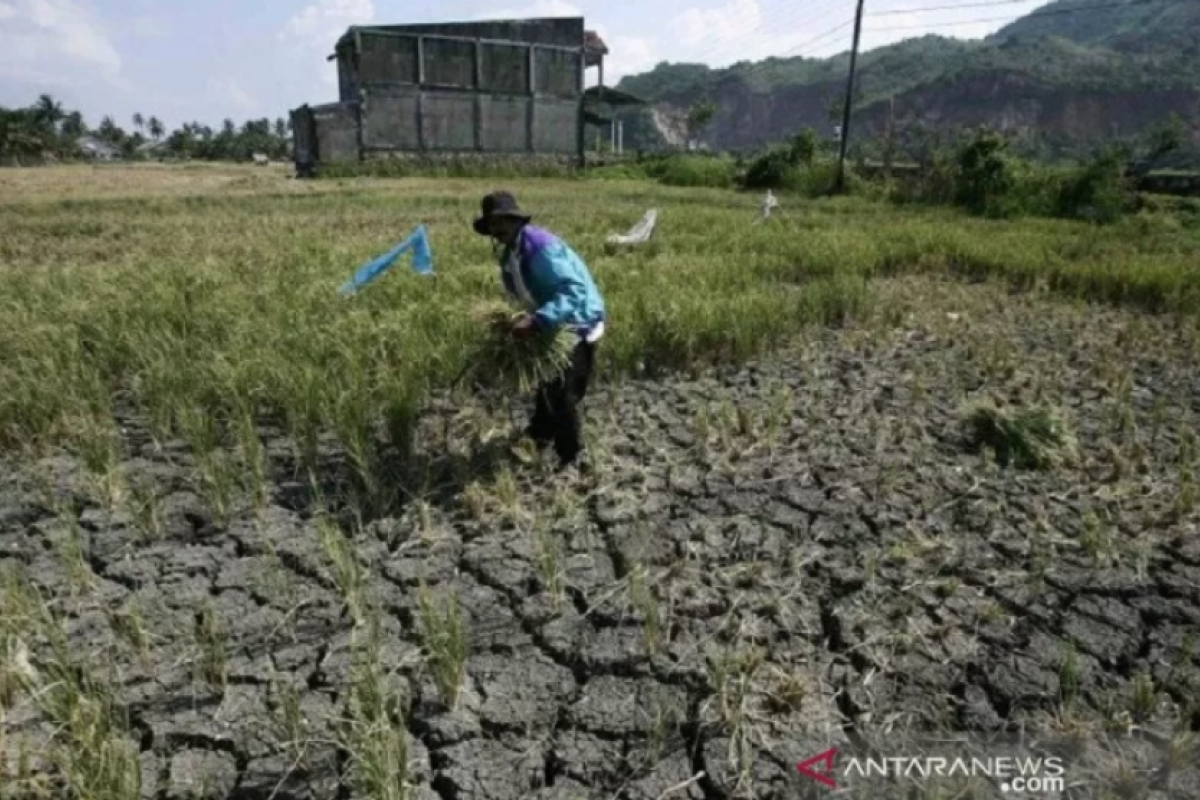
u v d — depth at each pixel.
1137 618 3.54
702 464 5.01
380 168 36.12
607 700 3.06
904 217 20.30
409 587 3.74
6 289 7.95
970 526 4.30
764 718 2.96
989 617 3.52
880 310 8.88
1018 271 11.02
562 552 4.03
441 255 10.23
